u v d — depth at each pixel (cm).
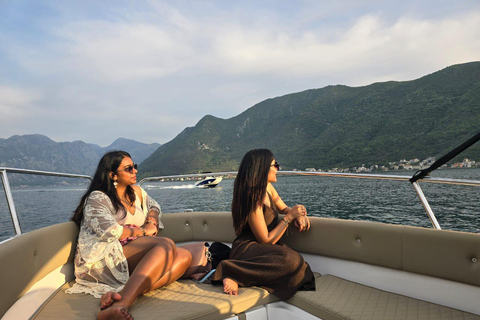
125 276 182
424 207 175
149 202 238
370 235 181
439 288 155
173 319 140
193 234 272
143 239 190
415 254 162
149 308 153
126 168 204
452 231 152
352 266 192
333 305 154
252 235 205
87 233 187
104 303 146
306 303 162
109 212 192
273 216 208
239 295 167
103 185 203
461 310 147
